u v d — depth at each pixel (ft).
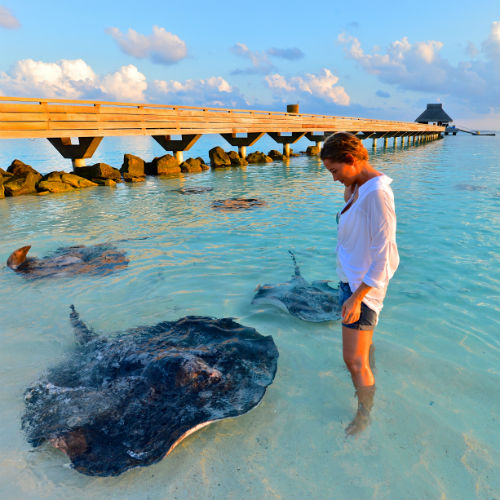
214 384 8.15
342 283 8.44
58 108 42.32
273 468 7.00
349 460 7.13
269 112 74.69
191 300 14.61
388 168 61.57
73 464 6.62
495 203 31.01
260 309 13.64
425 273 16.29
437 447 7.32
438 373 9.56
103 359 9.68
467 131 270.46
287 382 9.45
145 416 7.47
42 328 12.69
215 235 23.91
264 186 45.32
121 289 15.90
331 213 29.48
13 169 49.55
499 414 8.13
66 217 29.96
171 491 6.59
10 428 8.05
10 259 18.56
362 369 8.36
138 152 126.93
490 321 12.10
